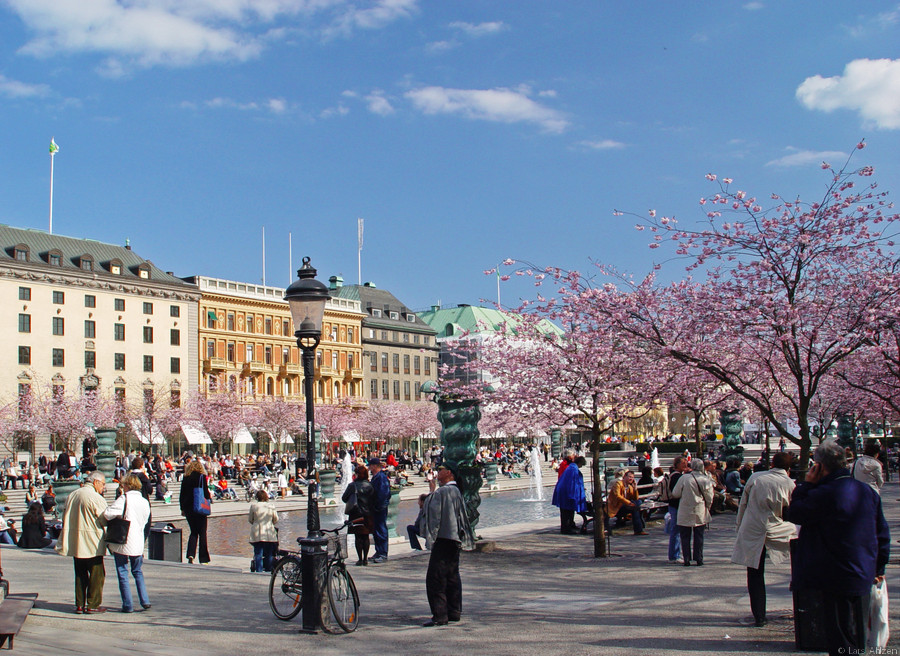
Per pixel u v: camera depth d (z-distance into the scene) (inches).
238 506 1723.7
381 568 749.9
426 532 503.2
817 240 708.7
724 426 1368.1
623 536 961.5
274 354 4365.2
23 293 3435.0
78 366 3572.8
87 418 3122.5
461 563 768.3
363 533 766.5
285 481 2025.1
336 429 4005.9
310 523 502.9
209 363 4033.0
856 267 752.3
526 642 437.7
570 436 4325.8
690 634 432.5
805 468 661.9
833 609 339.0
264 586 668.1
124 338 3740.2
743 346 821.9
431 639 457.7
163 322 3885.3
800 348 767.1
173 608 571.8
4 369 3351.4
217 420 3494.1
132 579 706.8
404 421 4360.2
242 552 1127.0
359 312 4840.1
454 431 851.4
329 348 4648.1
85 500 554.9
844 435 1863.9
